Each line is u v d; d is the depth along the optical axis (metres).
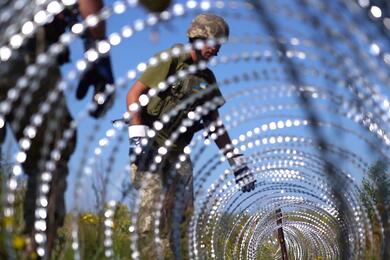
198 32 5.42
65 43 2.80
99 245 5.09
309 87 3.01
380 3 2.24
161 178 5.35
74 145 3.87
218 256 6.43
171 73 5.41
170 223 5.39
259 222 8.16
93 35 3.67
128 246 5.46
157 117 5.43
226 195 5.74
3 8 2.86
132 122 5.29
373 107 3.22
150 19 2.80
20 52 3.46
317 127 2.59
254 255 8.77
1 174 3.88
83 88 3.79
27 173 3.86
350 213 5.87
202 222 5.62
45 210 3.79
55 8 2.87
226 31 5.51
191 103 5.30
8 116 3.67
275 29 2.48
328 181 5.21
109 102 3.47
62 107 3.13
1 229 3.72
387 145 3.72
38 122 3.05
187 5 2.74
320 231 8.91
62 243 4.95
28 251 3.69
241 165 5.43
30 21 3.00
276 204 7.50
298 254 11.49
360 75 2.86
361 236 5.72
